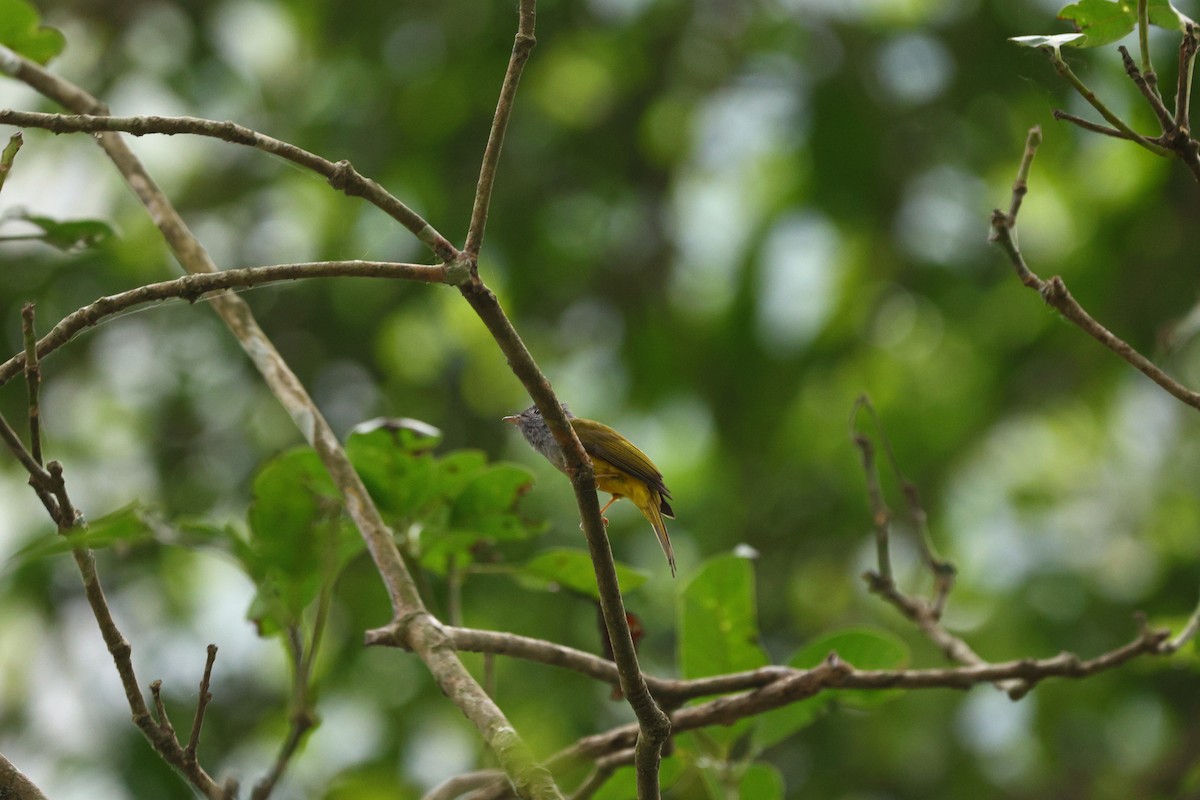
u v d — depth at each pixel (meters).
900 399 15.59
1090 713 13.71
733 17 15.92
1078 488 15.38
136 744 13.00
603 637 5.92
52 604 13.87
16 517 14.28
